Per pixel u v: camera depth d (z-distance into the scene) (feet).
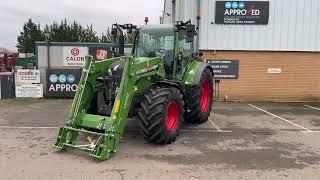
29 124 34.37
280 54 52.47
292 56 52.54
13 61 102.17
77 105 25.71
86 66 26.55
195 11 51.42
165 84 28.17
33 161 22.95
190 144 27.53
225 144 27.78
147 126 25.62
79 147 23.99
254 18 51.52
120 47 32.35
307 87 53.11
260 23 51.67
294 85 53.01
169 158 23.89
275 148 26.94
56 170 21.40
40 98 53.11
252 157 24.53
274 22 51.83
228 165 22.72
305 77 53.01
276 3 51.62
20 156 23.95
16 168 21.70
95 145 23.53
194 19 51.62
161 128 25.70
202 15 51.52
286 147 27.30
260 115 41.16
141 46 32.01
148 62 27.14
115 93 26.40
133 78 25.11
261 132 32.22
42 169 21.54
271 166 22.70
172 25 32.04
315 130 33.47
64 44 56.24
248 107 47.19
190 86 32.40
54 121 35.86
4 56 104.58
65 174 20.77
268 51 52.21
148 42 31.83
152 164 22.63
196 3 50.93
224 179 20.30
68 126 25.26
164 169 21.77
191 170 21.67
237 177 20.65
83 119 25.46
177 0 58.59
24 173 20.89
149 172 21.24
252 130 33.01
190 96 32.73
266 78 52.70
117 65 26.76
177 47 31.27
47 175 20.61
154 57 29.30
